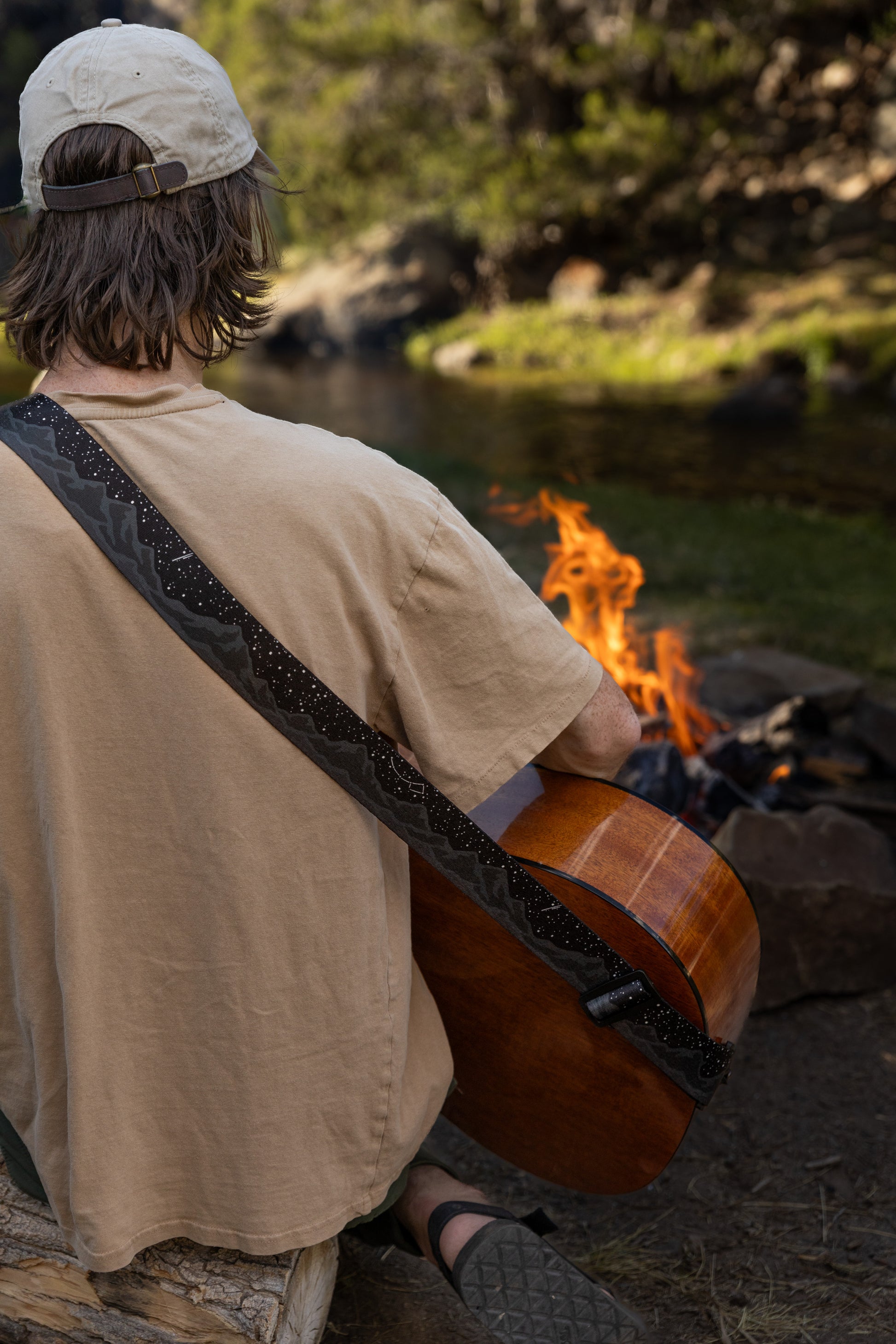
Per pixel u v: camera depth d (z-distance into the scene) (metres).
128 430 1.21
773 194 25.08
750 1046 2.57
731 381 19.33
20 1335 1.60
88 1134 1.27
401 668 1.26
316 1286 1.59
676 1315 1.88
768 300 21.83
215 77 1.25
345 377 21.66
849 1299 1.89
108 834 1.23
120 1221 1.31
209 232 1.24
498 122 24.16
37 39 25.03
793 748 3.39
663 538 7.23
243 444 1.22
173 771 1.21
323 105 23.92
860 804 3.25
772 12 22.06
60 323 1.23
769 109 25.98
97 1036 1.26
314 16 23.75
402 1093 1.40
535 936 1.43
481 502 8.33
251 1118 1.29
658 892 1.52
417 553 1.24
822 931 2.70
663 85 23.27
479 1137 1.78
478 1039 1.68
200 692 1.19
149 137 1.19
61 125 1.19
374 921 1.30
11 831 1.26
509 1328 1.42
